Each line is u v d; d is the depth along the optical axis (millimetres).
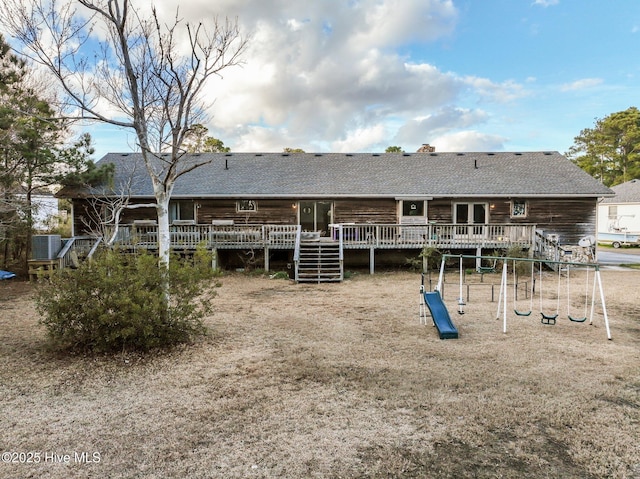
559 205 17078
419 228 15508
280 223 17172
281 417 4051
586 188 16547
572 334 7199
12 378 5047
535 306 9617
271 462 3271
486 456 3387
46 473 3105
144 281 6086
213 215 17031
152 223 14750
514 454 3418
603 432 3785
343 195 16359
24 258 15242
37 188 14711
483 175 17984
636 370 5391
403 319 8281
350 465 3240
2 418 4016
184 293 6430
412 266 16125
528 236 15094
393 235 15695
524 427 3879
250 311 9016
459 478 3082
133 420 3980
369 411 4191
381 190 16609
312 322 8023
